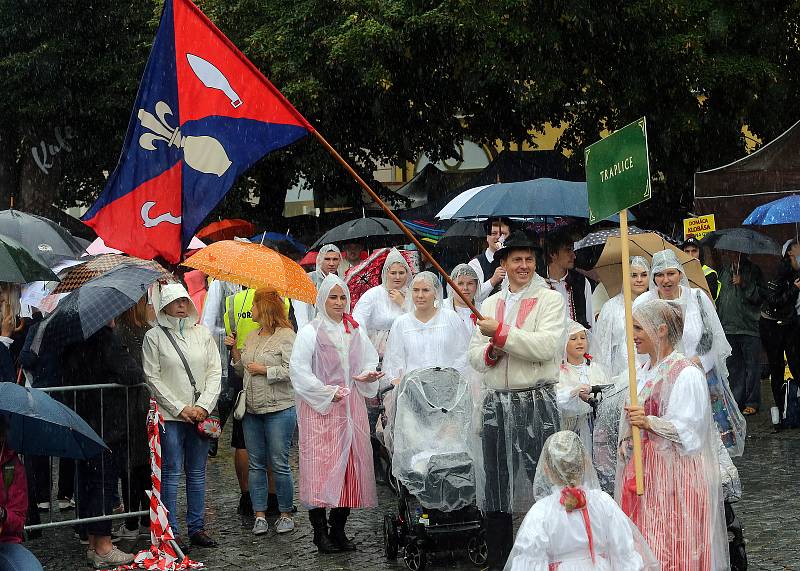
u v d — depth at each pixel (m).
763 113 22.00
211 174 8.86
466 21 19.89
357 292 13.33
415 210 21.84
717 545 6.70
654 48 20.34
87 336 8.44
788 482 11.17
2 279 8.22
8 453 6.48
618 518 6.04
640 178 6.64
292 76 21.08
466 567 8.54
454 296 10.35
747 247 15.37
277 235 19.44
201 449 9.44
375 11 20.70
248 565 8.80
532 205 12.77
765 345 14.62
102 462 8.92
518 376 7.82
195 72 8.80
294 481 12.09
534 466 7.80
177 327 9.32
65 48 23.98
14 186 26.41
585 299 11.31
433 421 8.52
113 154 25.77
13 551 6.48
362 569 8.62
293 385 9.12
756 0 20.94
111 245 8.89
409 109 23.02
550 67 20.53
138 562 8.85
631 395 6.59
